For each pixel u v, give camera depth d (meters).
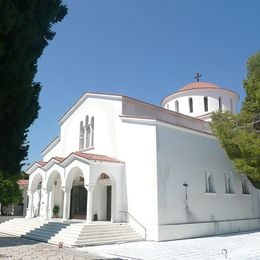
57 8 10.27
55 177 26.38
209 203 24.78
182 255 14.84
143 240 20.41
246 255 14.88
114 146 24.27
